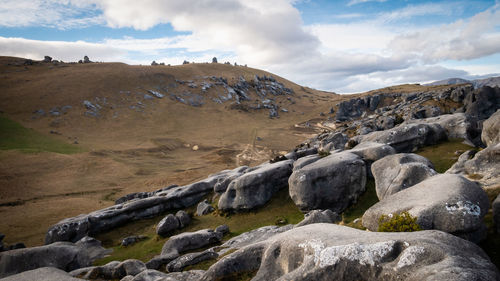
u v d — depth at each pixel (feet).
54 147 324.60
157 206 141.59
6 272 79.46
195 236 88.79
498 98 215.51
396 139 118.11
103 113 493.77
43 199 198.49
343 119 508.53
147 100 577.84
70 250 88.07
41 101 491.72
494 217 42.50
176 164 310.65
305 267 30.53
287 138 437.17
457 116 123.85
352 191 93.40
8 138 332.19
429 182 50.93
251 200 114.01
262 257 38.29
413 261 25.61
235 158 330.95
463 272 21.97
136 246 109.81
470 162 68.74
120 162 294.87
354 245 29.37
